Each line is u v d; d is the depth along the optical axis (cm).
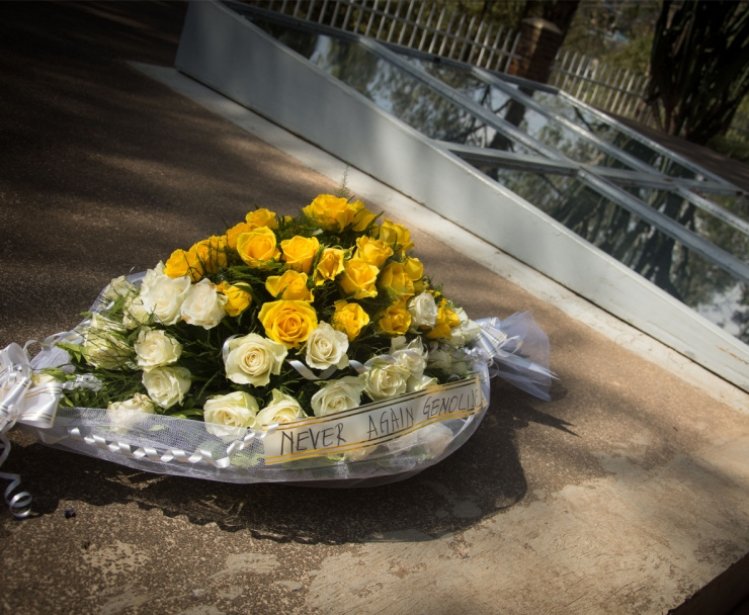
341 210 225
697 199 624
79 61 585
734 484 289
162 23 917
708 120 1647
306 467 190
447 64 780
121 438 180
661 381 378
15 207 323
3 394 174
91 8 848
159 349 183
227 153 499
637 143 798
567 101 873
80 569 159
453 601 182
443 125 584
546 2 1438
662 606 204
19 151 382
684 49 1602
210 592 163
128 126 480
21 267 278
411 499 218
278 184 475
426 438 213
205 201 408
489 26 1359
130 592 157
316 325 191
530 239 483
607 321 440
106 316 207
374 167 550
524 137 611
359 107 549
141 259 319
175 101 572
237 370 183
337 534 194
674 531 244
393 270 215
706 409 361
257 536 185
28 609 146
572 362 365
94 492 183
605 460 279
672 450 304
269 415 182
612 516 242
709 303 444
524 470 254
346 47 684
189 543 176
